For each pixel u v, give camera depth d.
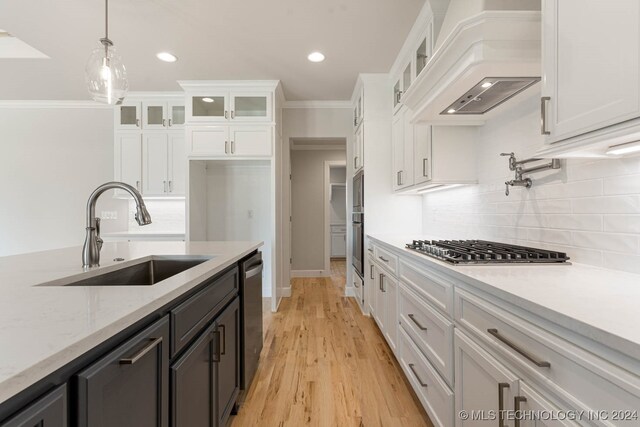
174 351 0.95
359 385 2.00
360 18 2.35
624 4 0.81
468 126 2.21
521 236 1.76
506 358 0.93
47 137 4.15
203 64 3.08
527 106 1.70
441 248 1.68
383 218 3.37
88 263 1.32
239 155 3.50
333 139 4.32
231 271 1.65
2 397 0.42
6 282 1.00
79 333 0.57
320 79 3.45
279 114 3.85
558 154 1.12
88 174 4.16
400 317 2.05
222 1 2.14
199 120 3.50
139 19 2.34
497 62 1.30
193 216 3.65
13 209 4.15
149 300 0.78
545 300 0.81
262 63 3.06
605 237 1.25
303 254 5.56
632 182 1.15
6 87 3.64
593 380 0.64
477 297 1.10
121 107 3.87
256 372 2.16
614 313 0.71
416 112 2.00
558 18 1.04
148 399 0.82
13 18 2.32
